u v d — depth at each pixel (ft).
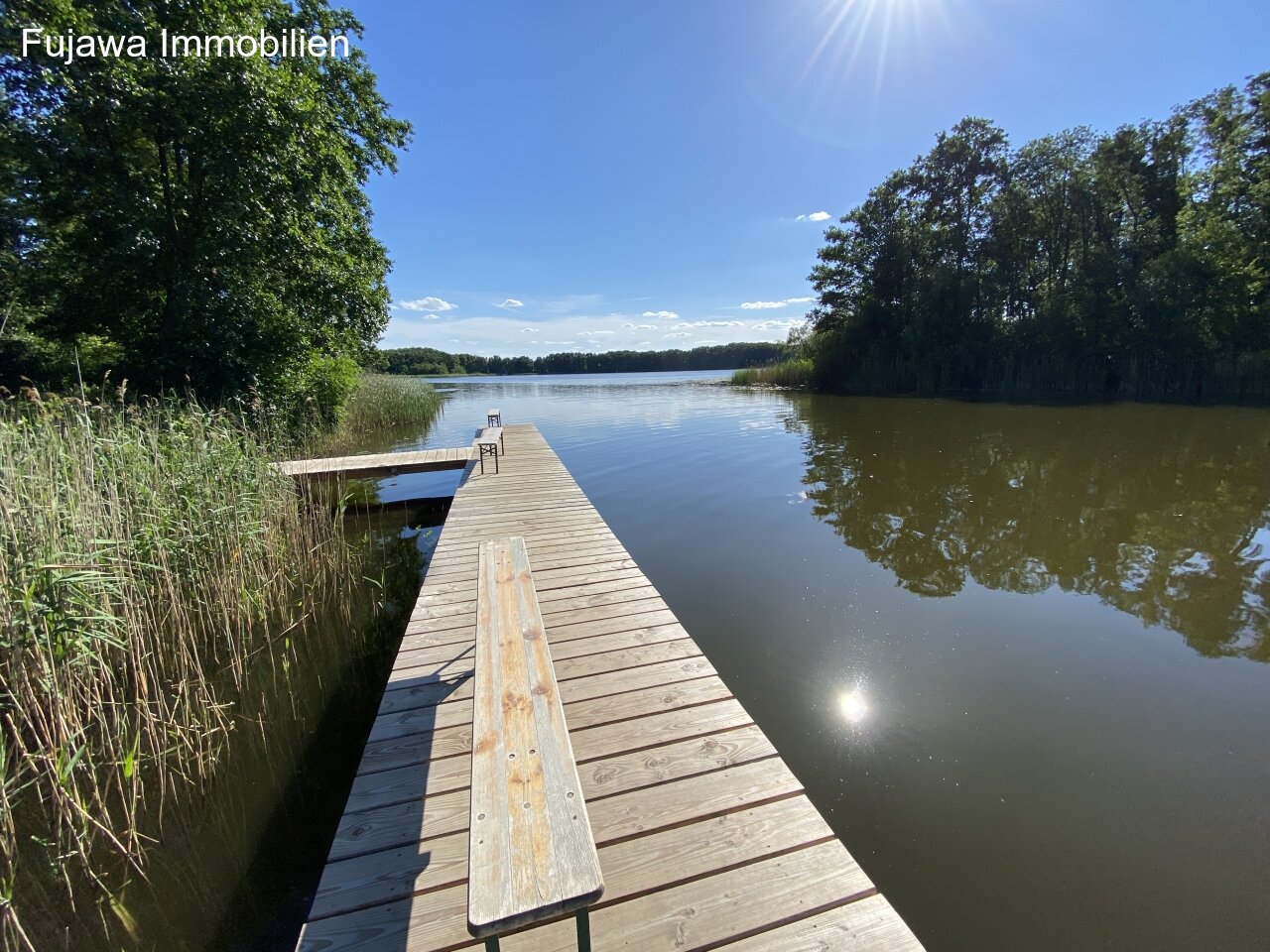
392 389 57.36
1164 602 12.46
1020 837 6.51
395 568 16.52
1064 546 15.75
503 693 5.08
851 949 4.27
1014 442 31.09
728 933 4.38
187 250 28.91
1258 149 50.01
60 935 5.63
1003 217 64.34
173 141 27.81
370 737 6.88
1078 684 9.56
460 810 5.71
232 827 7.06
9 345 28.37
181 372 27.94
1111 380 54.24
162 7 25.34
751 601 12.98
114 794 7.54
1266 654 10.37
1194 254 48.39
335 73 37.76
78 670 8.19
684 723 6.97
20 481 8.63
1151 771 7.54
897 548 16.08
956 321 65.21
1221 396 47.55
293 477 20.61
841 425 40.01
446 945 4.33
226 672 10.78
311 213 32.07
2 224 27.14
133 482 11.43
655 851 5.14
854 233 77.00
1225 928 5.40
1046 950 5.25
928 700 9.18
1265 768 7.56
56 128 24.81
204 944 5.57
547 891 3.08
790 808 5.65
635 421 45.80
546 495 19.34
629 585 11.40
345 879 4.90
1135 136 56.24
